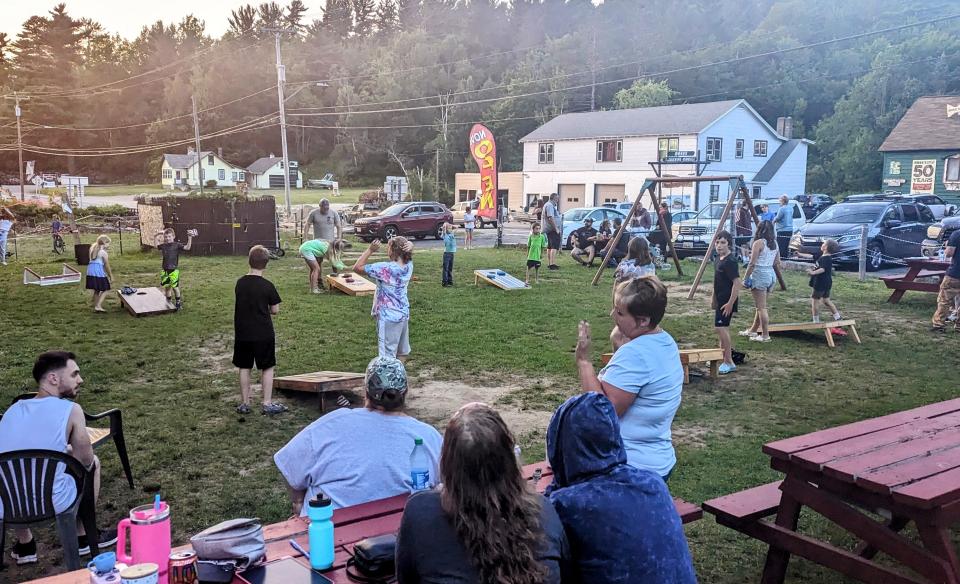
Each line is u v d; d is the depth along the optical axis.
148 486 5.75
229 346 10.96
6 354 10.35
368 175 102.75
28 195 63.25
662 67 82.50
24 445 4.25
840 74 74.94
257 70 112.12
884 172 37.41
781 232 22.53
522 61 100.00
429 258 23.41
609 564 2.53
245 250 25.05
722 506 4.27
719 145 46.00
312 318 12.98
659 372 3.52
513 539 2.22
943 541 3.42
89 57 129.75
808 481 3.96
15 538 4.96
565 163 50.50
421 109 99.06
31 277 17.88
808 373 9.46
